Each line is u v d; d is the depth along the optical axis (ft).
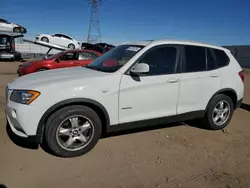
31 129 10.53
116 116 12.00
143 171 10.66
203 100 14.62
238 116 19.66
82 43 90.58
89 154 11.89
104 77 11.62
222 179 10.29
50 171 10.30
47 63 31.89
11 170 10.23
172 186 9.68
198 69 14.29
